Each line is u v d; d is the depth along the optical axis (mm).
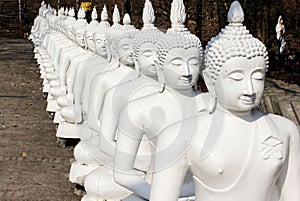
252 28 13969
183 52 3961
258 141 3029
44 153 8820
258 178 3014
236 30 3006
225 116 3080
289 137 3127
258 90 2973
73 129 8930
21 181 7445
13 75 17594
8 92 14750
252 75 2959
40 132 10328
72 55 8539
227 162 2973
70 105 8734
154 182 3191
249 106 2977
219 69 2982
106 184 5617
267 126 3070
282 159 3041
